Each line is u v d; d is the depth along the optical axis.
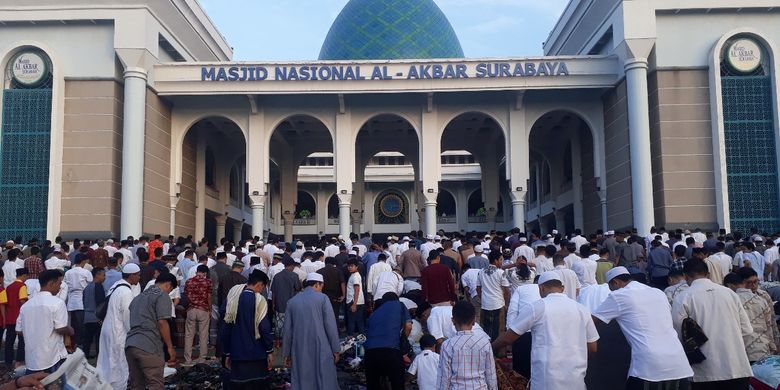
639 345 6.11
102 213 24.64
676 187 25.02
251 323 8.36
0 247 18.77
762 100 25.34
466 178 50.81
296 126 32.06
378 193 52.94
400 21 35.09
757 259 15.10
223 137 34.56
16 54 25.42
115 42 24.81
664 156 25.16
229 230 40.91
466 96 27.77
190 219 30.20
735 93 25.45
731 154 25.16
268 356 8.44
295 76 26.58
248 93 26.61
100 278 12.20
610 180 27.53
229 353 8.48
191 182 30.33
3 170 24.91
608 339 6.95
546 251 13.28
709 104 25.39
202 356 12.35
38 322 8.16
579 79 26.66
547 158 37.16
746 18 25.67
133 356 8.33
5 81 25.34
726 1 25.30
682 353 6.05
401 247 18.12
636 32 25.20
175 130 28.08
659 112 25.36
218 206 34.66
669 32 25.64
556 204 36.41
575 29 32.31
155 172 26.22
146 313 8.45
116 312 9.17
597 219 29.30
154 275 12.75
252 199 27.56
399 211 52.62
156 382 8.38
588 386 6.90
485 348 6.03
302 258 15.45
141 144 24.77
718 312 6.50
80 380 3.60
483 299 11.59
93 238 24.47
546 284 6.42
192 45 31.31
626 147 25.81
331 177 50.44
